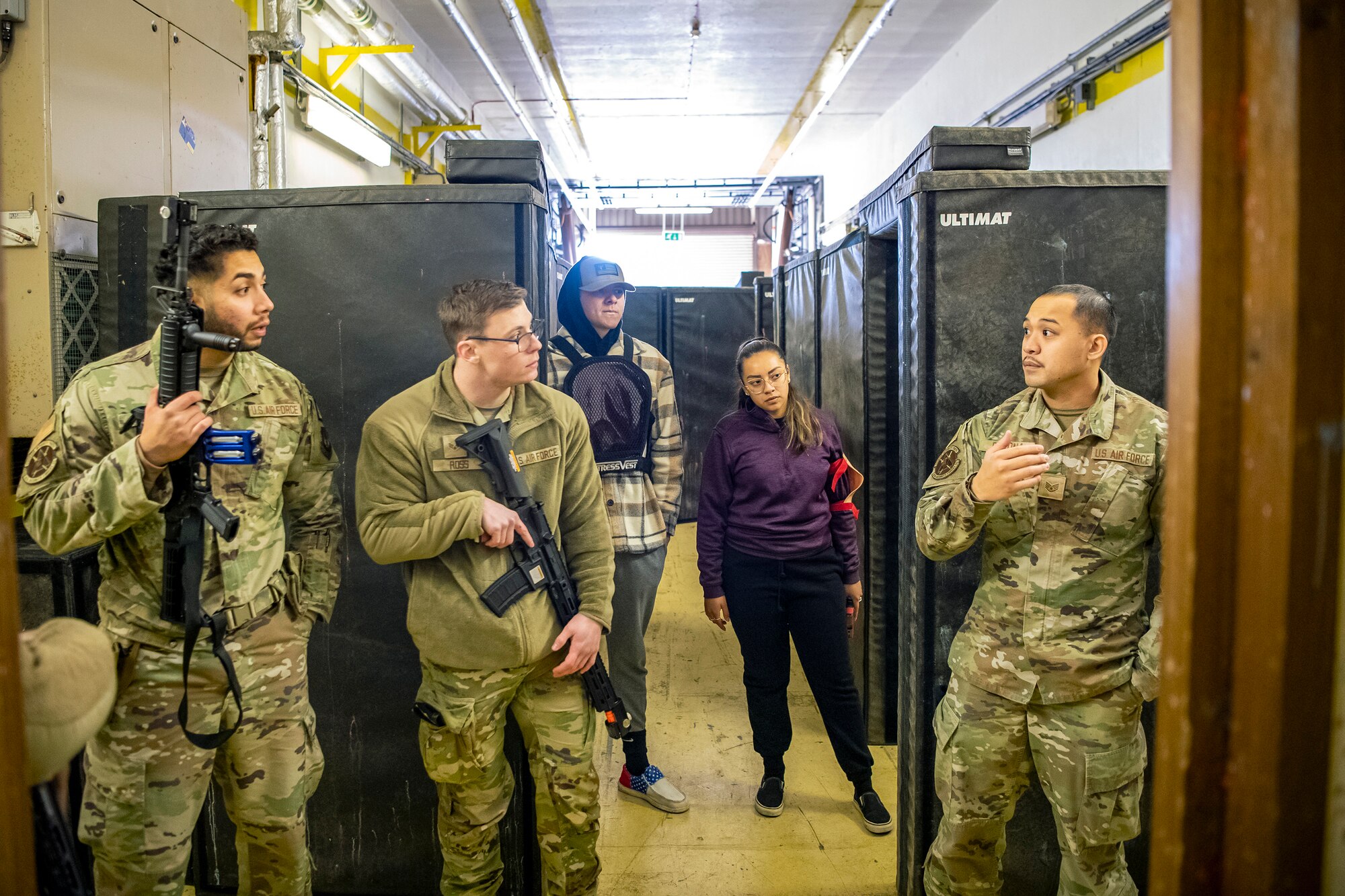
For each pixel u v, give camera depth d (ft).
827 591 7.39
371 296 6.18
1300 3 1.55
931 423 6.05
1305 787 1.67
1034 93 18.07
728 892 6.56
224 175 9.46
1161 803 1.80
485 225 6.10
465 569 4.95
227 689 4.63
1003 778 5.06
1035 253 5.98
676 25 21.13
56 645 2.43
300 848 5.04
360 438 6.23
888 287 8.69
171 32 8.43
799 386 11.86
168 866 4.49
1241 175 1.65
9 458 1.74
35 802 2.52
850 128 31.83
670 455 7.86
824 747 9.18
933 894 5.54
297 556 5.10
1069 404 4.93
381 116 21.07
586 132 31.58
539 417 5.29
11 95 6.73
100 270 6.58
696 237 49.03
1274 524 1.65
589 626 5.20
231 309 4.55
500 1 16.60
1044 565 4.86
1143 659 4.56
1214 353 1.67
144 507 4.03
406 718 6.30
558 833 5.33
